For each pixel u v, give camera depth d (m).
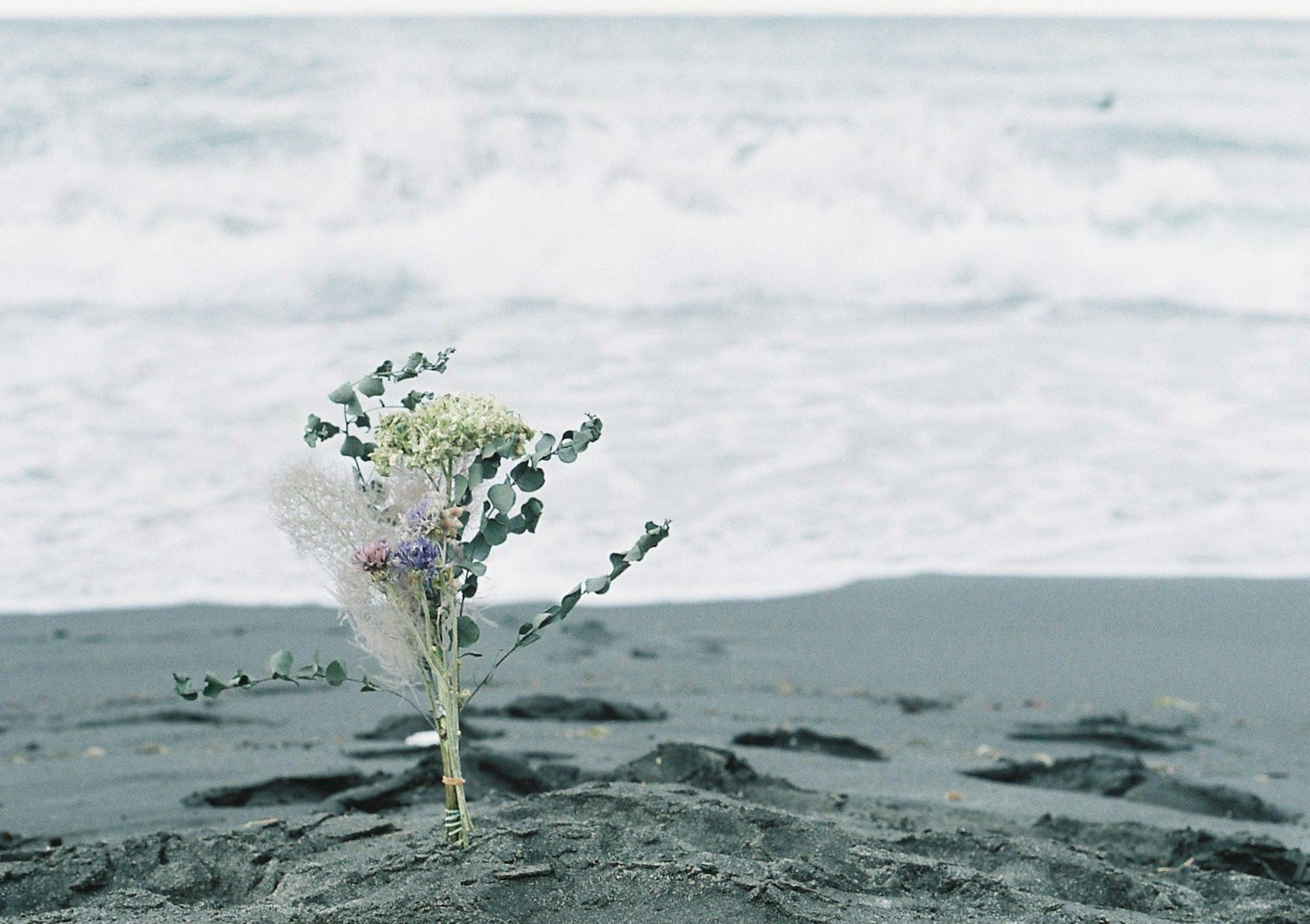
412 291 19.22
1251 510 13.20
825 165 21.95
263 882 3.46
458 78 22.50
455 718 3.36
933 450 14.66
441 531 3.29
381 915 2.91
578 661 9.17
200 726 7.23
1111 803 5.63
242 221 20.27
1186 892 3.73
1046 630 10.16
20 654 9.27
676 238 20.78
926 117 22.80
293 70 22.56
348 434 3.48
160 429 14.75
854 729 7.36
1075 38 23.95
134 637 9.84
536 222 20.70
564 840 3.35
